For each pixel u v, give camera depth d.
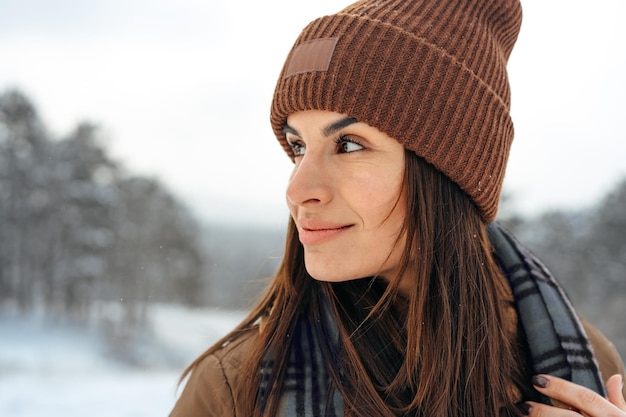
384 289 1.19
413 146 1.09
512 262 1.33
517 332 1.28
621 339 27.94
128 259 39.59
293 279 1.19
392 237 1.09
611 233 31.20
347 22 1.11
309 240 1.07
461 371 1.12
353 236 1.07
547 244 31.83
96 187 39.19
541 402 1.19
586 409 1.11
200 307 45.59
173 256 44.19
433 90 1.11
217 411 1.10
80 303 36.25
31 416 5.99
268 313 1.25
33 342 28.97
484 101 1.19
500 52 1.33
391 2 1.19
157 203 43.41
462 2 1.23
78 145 40.12
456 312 1.12
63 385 8.58
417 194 1.11
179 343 30.97
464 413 1.10
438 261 1.12
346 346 1.10
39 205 37.66
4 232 37.00
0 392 7.50
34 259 37.03
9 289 36.44
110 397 7.17
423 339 1.09
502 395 1.14
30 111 40.28
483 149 1.18
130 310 36.78
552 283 1.32
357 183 1.05
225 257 54.56
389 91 1.08
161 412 6.23
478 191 1.19
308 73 1.08
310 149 1.09
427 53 1.12
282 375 1.08
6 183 37.41
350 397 1.05
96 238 37.72
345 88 1.06
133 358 27.42
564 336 1.23
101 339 30.47
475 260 1.18
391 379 1.11
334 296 1.15
